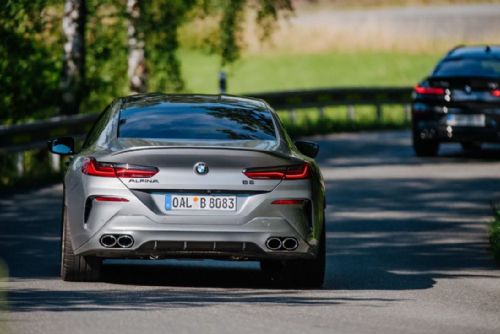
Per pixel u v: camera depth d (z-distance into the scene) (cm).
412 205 3706
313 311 1981
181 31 5881
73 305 1989
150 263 2578
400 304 2088
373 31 14000
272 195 2155
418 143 5200
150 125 2259
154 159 2142
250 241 2148
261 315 1923
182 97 2422
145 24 5394
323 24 14762
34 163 4641
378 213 3525
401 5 18638
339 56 13288
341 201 3791
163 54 5725
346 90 7125
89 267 2252
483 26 14925
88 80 5359
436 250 2856
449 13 16688
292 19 15250
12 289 2173
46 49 5297
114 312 1919
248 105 2395
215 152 2148
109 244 2152
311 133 6544
